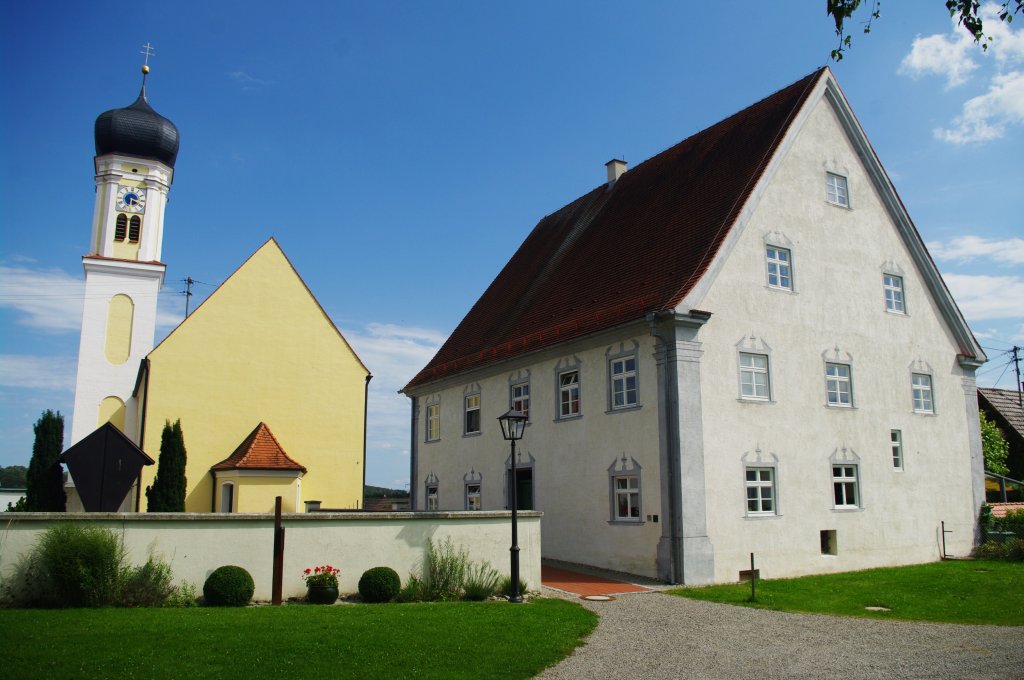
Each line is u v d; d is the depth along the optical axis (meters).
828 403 22.05
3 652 9.30
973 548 24.73
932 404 24.88
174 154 48.34
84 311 44.53
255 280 35.03
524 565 16.75
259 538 14.55
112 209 46.25
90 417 43.56
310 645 10.20
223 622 11.37
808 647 11.62
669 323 19.31
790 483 20.64
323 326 36.03
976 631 12.94
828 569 20.88
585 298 24.73
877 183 25.00
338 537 15.11
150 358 32.47
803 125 23.22
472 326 33.53
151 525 13.77
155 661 9.26
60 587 12.64
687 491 18.53
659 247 23.20
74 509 37.16
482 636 11.24
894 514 22.83
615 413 21.12
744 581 19.09
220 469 31.45
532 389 25.31
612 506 20.91
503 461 26.70
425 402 33.12
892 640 12.16
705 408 19.31
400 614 12.53
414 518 15.83
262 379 34.31
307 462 34.56
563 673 9.91
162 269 46.03
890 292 24.67
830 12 9.22
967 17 8.66
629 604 15.47
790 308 21.70
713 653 11.16
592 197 32.72
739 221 20.81
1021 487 33.00
